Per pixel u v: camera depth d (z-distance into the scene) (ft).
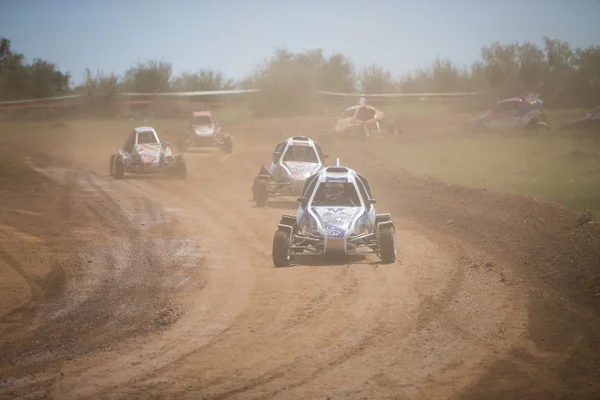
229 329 105.81
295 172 230.89
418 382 83.05
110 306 119.96
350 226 148.97
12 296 126.31
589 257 142.00
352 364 89.45
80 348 98.02
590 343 96.07
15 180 296.30
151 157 310.45
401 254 157.79
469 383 82.48
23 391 82.02
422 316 109.50
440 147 388.78
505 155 341.00
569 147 360.89
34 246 168.86
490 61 654.53
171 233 188.03
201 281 136.36
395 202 235.20
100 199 249.34
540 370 86.28
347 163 328.70
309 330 104.06
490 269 141.49
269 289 128.57
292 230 155.12
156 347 97.86
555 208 186.39
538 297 119.75
